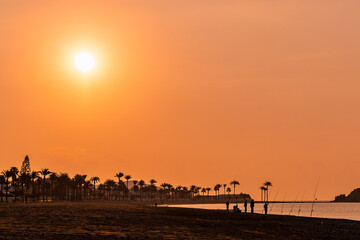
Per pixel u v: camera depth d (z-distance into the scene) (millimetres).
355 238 59406
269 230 67438
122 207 148500
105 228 58594
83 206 141250
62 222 65812
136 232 54500
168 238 49281
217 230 63156
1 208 113000
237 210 137375
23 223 62000
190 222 78125
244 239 52406
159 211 130750
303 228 73938
